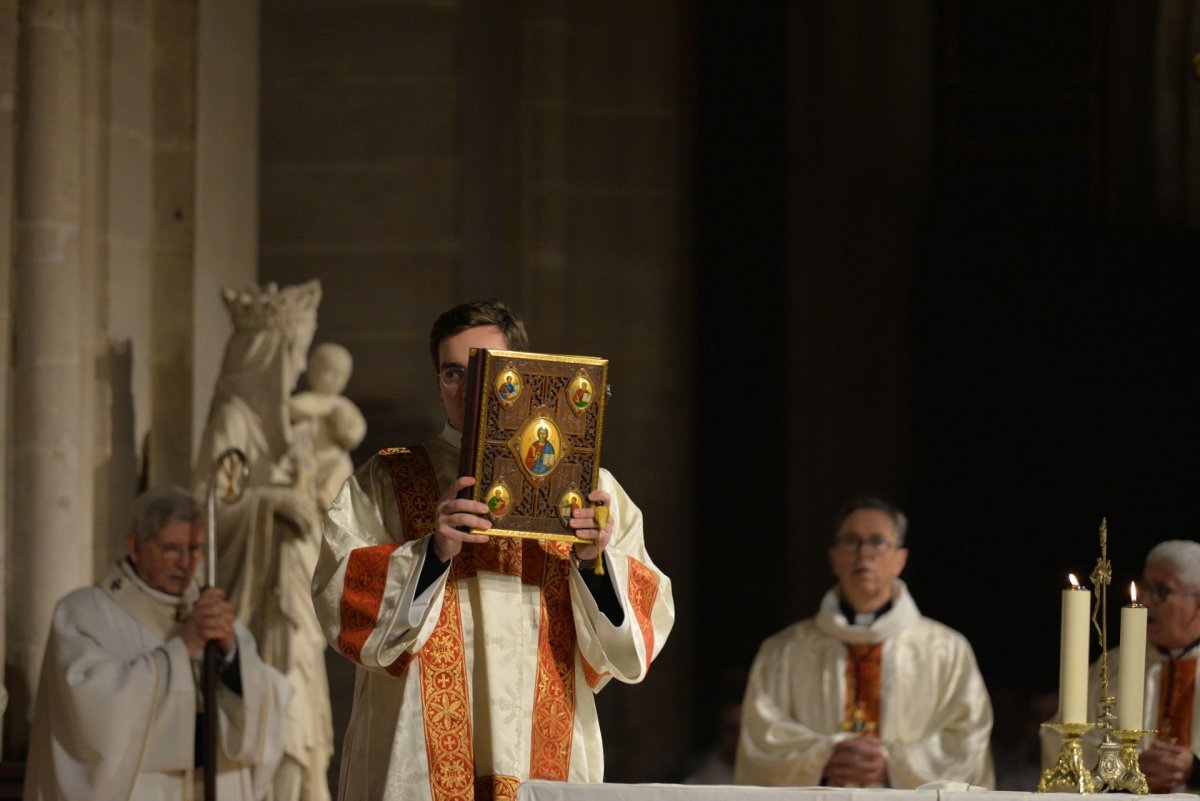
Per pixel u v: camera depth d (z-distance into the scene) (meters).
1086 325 17.94
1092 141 17.91
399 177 16.30
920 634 11.91
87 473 13.23
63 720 10.45
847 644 11.90
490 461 5.89
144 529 11.11
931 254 18.02
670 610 6.38
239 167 15.83
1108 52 17.84
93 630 10.81
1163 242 17.81
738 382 17.70
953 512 18.00
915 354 18.00
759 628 17.52
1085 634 6.00
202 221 14.84
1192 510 17.80
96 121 13.66
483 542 6.12
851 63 17.92
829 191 17.91
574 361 5.98
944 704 11.71
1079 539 17.88
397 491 6.33
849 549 11.95
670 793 5.43
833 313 17.86
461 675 6.07
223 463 13.15
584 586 6.08
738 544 17.61
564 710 6.15
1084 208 17.91
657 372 17.56
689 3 17.80
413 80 16.34
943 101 18.06
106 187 13.80
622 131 17.61
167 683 10.48
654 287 17.61
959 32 18.06
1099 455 17.91
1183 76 17.67
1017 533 17.92
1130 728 6.00
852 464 17.89
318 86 16.39
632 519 6.56
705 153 17.80
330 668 15.42
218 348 15.20
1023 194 18.00
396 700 6.11
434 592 5.91
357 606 5.94
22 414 12.76
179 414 14.50
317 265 16.31
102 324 13.71
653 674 17.12
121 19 14.05
